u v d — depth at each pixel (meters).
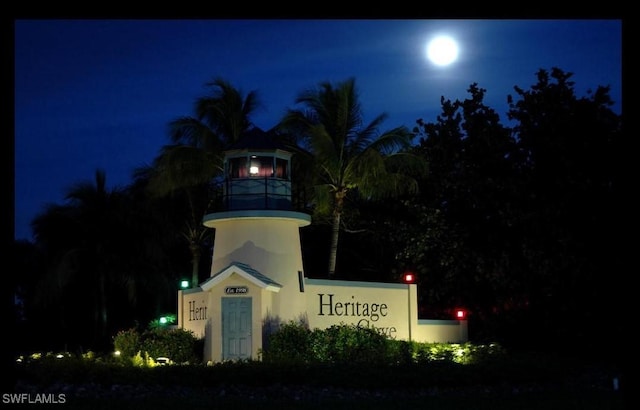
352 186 36.69
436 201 36.38
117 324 45.25
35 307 45.03
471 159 35.00
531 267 32.50
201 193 41.91
